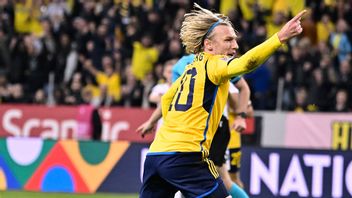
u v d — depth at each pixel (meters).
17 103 40.53
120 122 36.25
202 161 13.56
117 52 41.28
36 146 29.28
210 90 13.54
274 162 27.36
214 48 13.91
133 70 41.00
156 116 17.70
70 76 42.44
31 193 28.69
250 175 27.48
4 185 29.44
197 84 13.60
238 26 38.94
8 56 43.56
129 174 28.47
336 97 36.81
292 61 38.19
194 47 14.13
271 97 37.34
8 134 37.88
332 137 34.53
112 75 40.53
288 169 27.30
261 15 40.94
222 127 17.83
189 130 13.54
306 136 34.78
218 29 13.90
